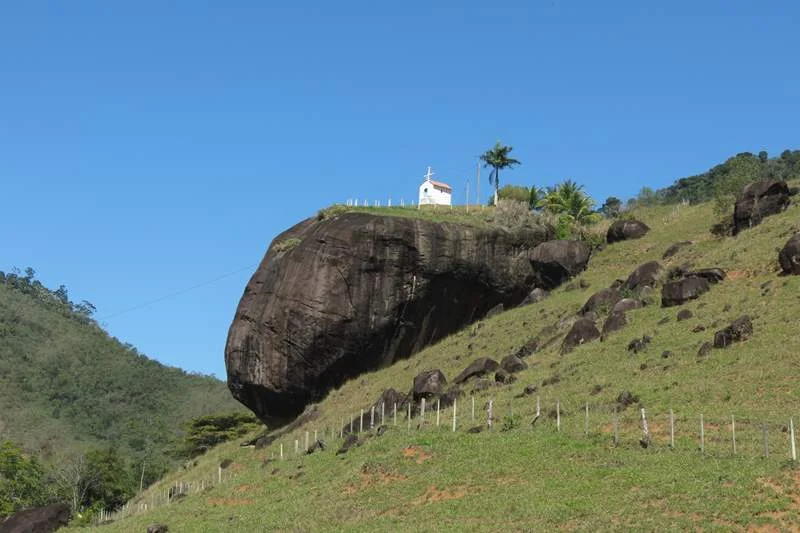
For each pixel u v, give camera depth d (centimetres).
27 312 15625
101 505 7538
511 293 7256
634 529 2748
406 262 6581
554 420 4172
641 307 5753
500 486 3484
